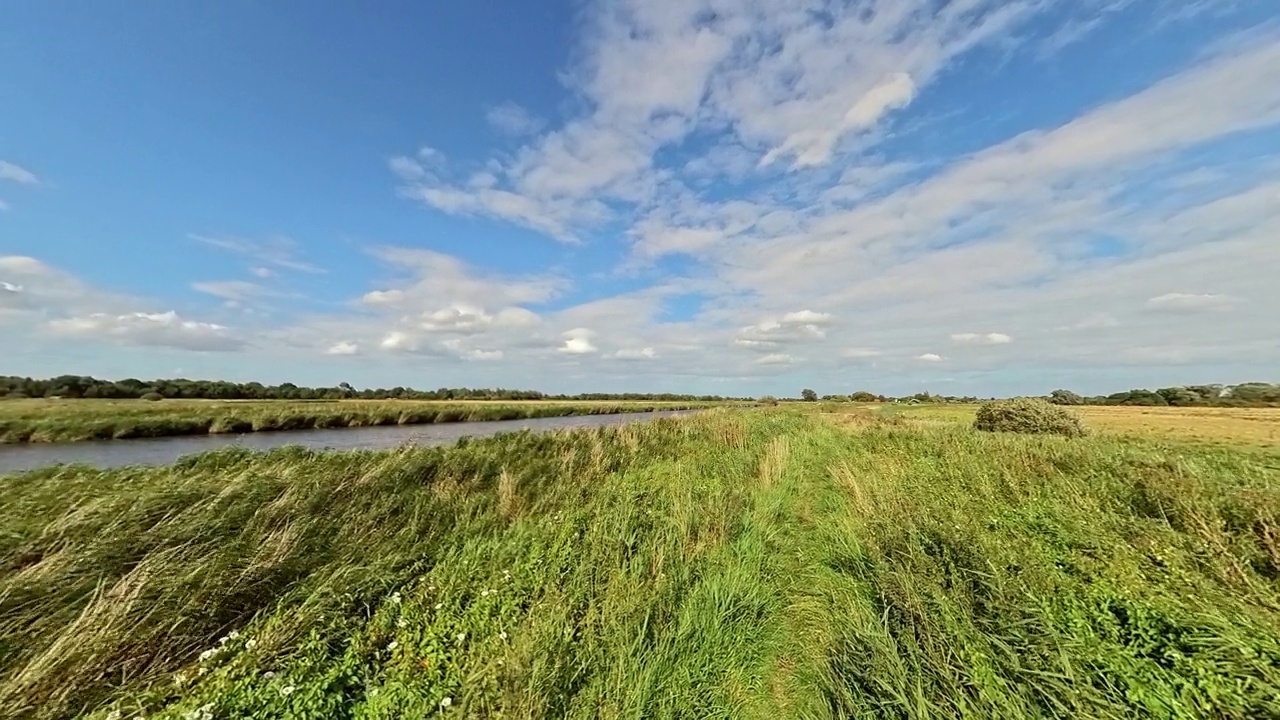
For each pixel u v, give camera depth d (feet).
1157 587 13.82
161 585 15.67
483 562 19.43
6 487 28.68
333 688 11.80
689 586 16.14
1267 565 16.11
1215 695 9.57
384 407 140.56
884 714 10.58
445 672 12.52
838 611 15.48
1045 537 19.49
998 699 10.13
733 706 11.41
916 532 19.20
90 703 11.96
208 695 11.39
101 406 102.73
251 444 72.74
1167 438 60.64
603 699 10.94
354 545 20.77
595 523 21.99
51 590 15.84
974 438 47.62
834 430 73.67
